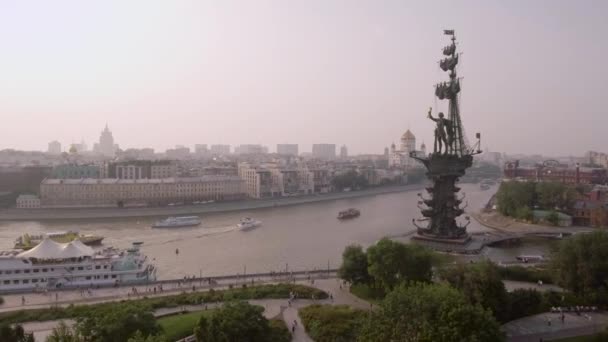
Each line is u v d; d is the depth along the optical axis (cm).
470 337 7512
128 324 8794
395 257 12738
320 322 10756
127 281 15000
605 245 12644
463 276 11750
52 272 14638
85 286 14650
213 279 14938
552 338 10262
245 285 13862
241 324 8875
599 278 12462
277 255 19912
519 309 11662
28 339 8431
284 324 10969
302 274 15825
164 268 17712
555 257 13725
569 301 12350
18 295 13575
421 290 8681
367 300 12925
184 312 11844
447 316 7894
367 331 8444
